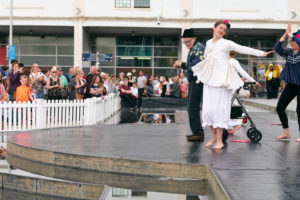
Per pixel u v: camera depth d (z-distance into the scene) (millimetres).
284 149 6672
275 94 22547
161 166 5594
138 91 23219
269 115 13531
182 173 5492
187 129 9750
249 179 4562
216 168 5145
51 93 13727
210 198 4715
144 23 28078
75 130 9625
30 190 5492
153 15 28438
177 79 24062
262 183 4387
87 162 6133
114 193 4922
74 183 5246
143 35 31156
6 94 11859
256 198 3846
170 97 24312
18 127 11391
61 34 30719
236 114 8062
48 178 5633
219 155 6090
